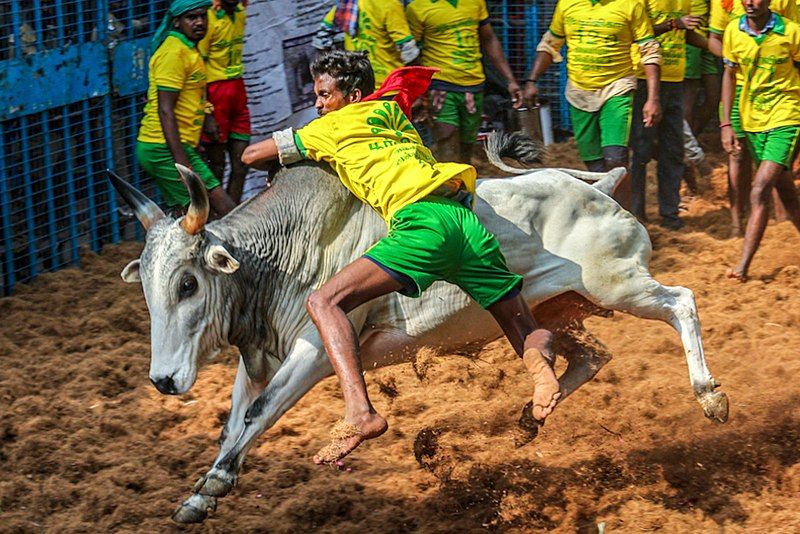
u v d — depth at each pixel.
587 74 9.11
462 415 6.38
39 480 5.80
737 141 8.98
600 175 6.01
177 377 5.00
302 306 5.25
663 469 5.71
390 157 4.91
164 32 8.46
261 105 9.57
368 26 9.19
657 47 9.00
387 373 7.01
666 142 9.80
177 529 5.27
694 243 9.34
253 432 5.11
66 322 7.89
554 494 5.55
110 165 9.35
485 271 4.83
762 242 9.27
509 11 12.61
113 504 5.46
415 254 4.65
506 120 11.85
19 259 8.58
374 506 5.51
